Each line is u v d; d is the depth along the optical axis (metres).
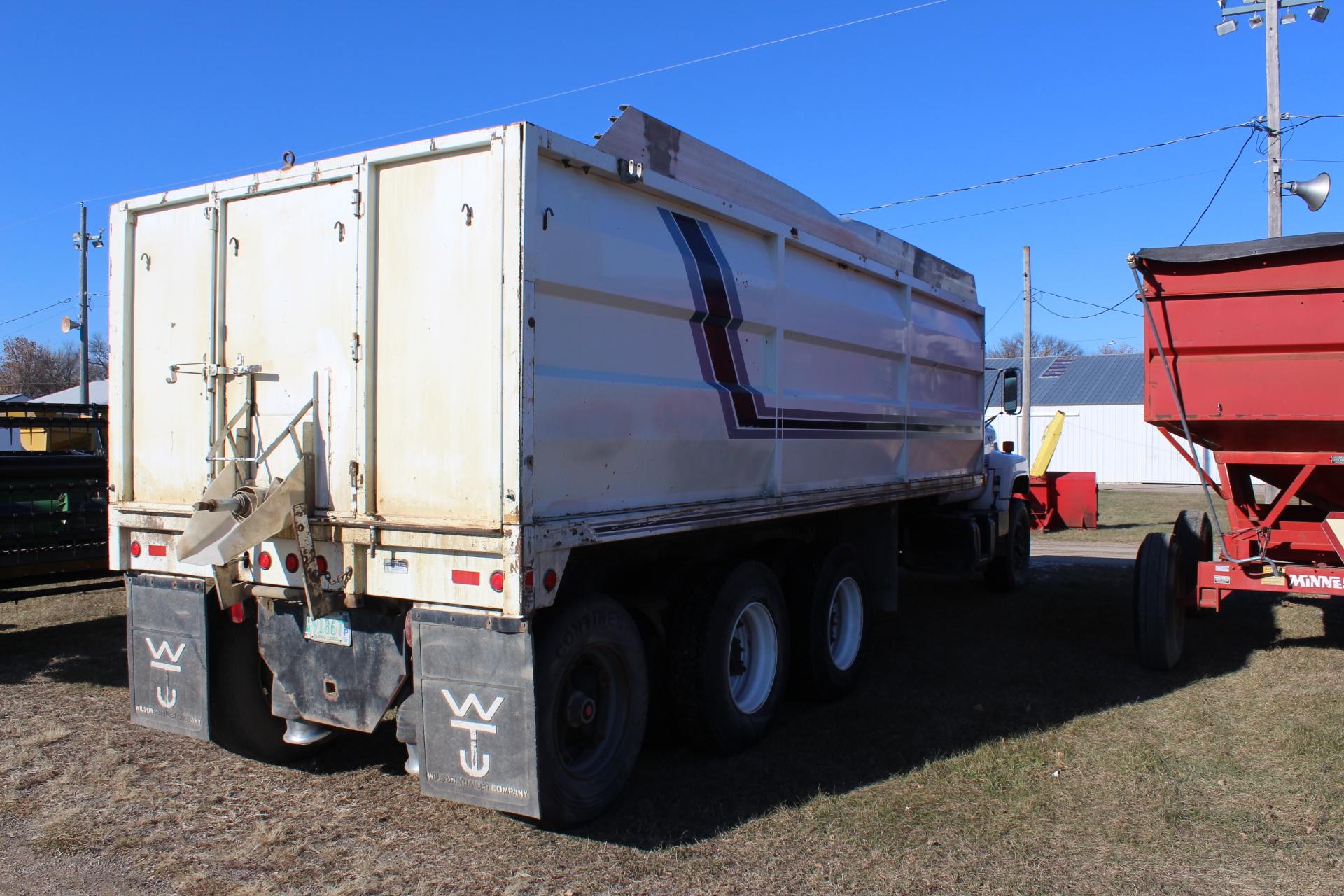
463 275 3.68
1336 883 3.68
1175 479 37.94
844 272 6.41
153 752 5.12
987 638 8.03
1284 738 5.30
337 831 4.11
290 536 4.14
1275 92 16.00
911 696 6.33
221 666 4.57
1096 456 39.41
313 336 4.08
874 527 7.27
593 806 4.09
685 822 4.24
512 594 3.51
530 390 3.56
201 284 4.49
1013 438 40.75
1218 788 4.66
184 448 4.57
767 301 5.33
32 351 61.12
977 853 3.95
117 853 3.88
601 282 4.02
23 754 5.08
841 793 4.60
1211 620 8.83
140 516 4.67
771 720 5.52
